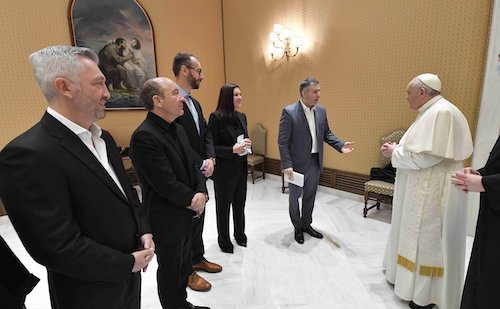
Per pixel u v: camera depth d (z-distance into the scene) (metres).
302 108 2.51
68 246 0.80
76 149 0.89
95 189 0.91
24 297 0.96
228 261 2.40
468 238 2.63
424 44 2.94
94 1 3.83
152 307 1.90
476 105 2.68
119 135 4.28
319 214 3.34
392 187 2.99
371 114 3.48
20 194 0.76
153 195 1.48
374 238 2.75
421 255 1.73
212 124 2.25
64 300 0.94
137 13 4.19
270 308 1.86
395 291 1.90
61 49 0.86
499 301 1.21
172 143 1.48
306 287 2.06
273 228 3.01
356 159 3.72
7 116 3.36
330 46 3.73
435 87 1.68
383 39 3.23
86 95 0.88
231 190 2.38
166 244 1.51
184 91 1.98
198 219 2.13
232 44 5.08
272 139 4.75
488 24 2.52
